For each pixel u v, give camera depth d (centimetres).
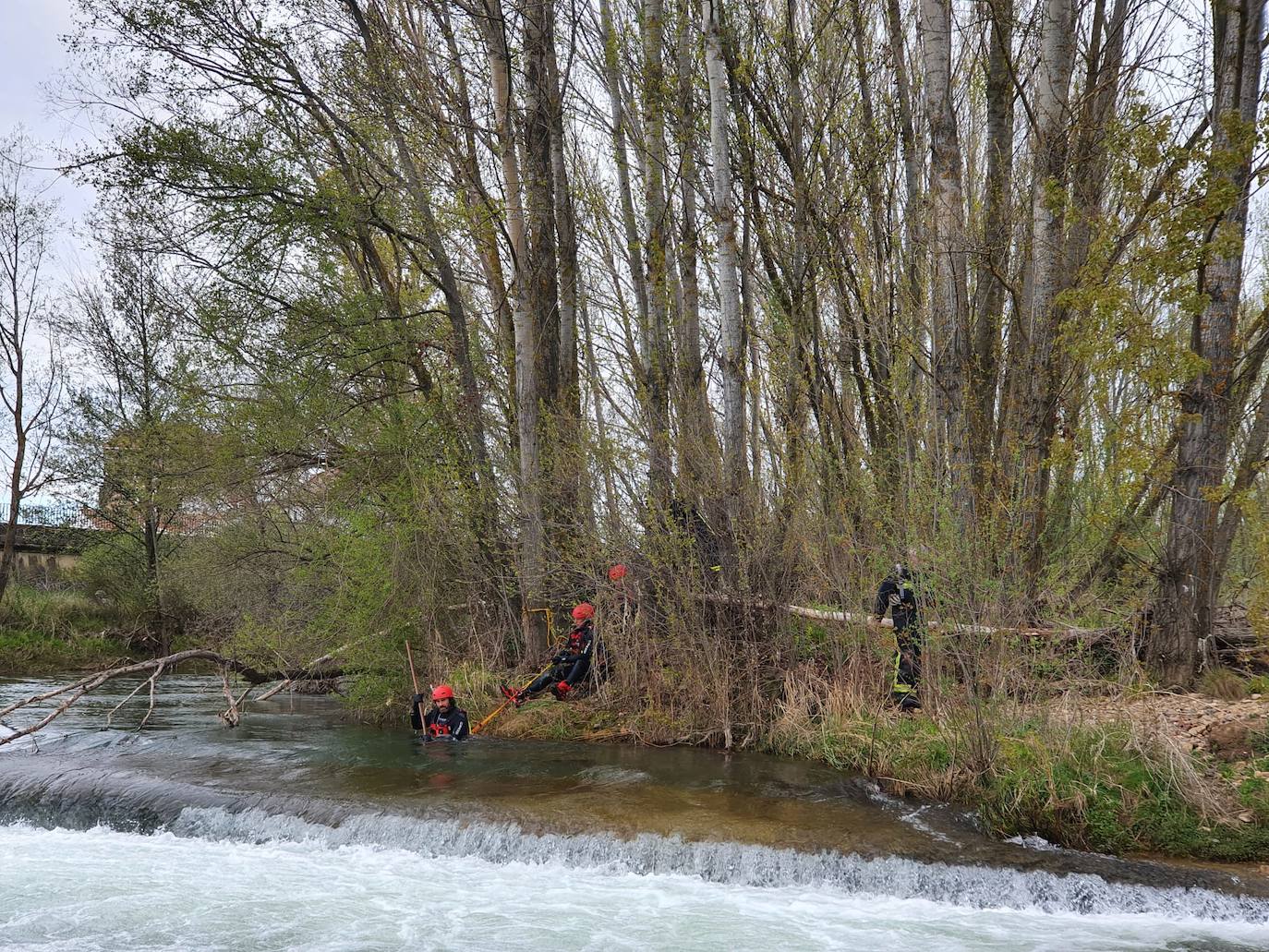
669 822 752
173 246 1406
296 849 795
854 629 987
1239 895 612
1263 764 715
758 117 1334
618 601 1127
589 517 1148
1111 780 708
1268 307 945
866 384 1257
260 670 1381
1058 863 656
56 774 965
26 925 626
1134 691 834
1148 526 995
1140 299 1122
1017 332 1124
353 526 1350
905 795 805
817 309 1315
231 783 908
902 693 911
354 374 1419
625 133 1697
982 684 772
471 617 1335
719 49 1184
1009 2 1188
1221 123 884
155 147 1248
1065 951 560
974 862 663
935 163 1113
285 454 1531
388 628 1274
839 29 1333
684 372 1275
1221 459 921
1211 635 920
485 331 1606
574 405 1470
